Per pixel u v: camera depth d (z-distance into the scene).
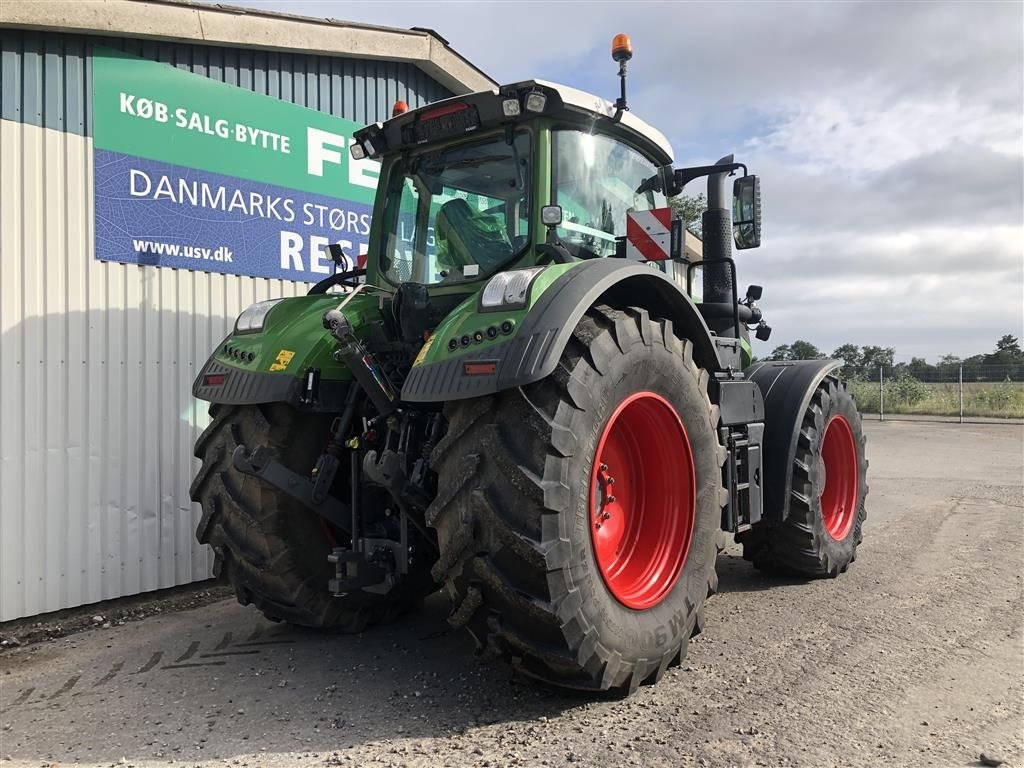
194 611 4.47
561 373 2.63
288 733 2.67
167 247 4.82
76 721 2.85
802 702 2.84
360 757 2.46
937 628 3.72
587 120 3.42
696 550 3.20
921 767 2.36
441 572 2.68
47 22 4.12
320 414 3.58
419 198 3.71
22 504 4.16
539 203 3.24
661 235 3.65
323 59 5.81
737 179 4.08
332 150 5.89
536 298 2.66
